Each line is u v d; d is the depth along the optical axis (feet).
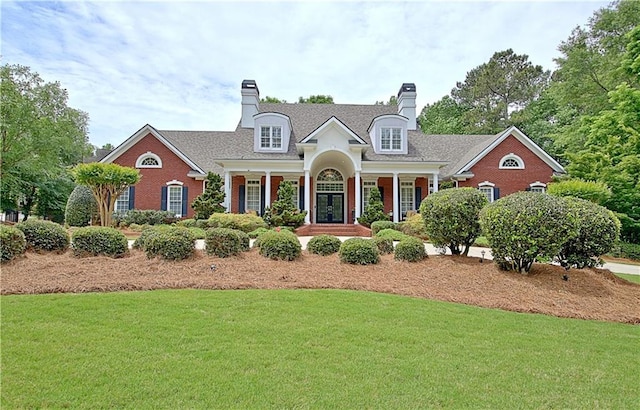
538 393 12.32
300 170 72.54
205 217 66.59
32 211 122.42
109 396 11.34
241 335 16.57
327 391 11.96
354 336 16.85
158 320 18.20
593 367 14.51
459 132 153.58
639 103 53.83
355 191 72.59
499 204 30.25
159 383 12.19
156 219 69.26
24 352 14.32
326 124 70.95
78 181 61.57
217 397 11.43
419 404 11.37
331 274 29.07
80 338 15.79
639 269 41.78
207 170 77.36
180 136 87.51
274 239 33.22
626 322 21.59
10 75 86.53
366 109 93.61
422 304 22.56
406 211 78.79
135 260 30.78
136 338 15.94
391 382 12.69
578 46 93.45
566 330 19.04
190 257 31.68
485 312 21.62
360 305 21.71
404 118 78.02
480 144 83.15
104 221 64.18
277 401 11.29
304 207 75.00
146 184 74.38
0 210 115.14
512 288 26.66
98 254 31.81
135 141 74.54
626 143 56.34
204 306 20.63
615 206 59.31
